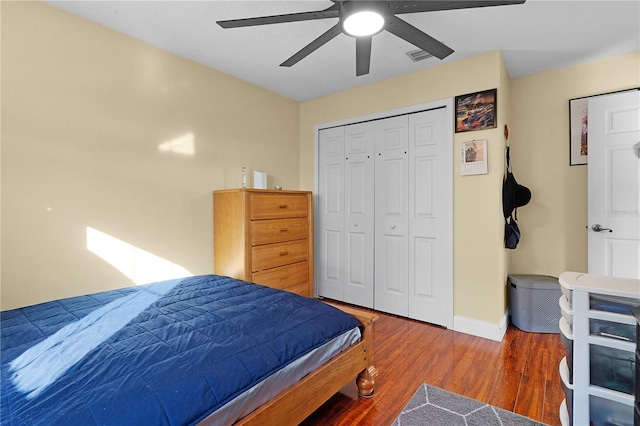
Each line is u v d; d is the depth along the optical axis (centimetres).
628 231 255
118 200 232
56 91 204
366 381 183
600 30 229
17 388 97
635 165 253
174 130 266
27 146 193
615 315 131
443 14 209
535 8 203
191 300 183
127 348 122
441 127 293
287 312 167
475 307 274
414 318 312
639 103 251
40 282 198
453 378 204
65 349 121
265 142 349
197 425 97
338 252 370
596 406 136
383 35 237
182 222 272
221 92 303
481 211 270
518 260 314
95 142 221
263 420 119
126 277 237
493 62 262
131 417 88
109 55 228
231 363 117
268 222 291
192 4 201
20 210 191
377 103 330
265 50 262
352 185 356
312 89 352
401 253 320
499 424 160
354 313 190
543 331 275
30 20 193
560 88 293
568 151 290
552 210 298
